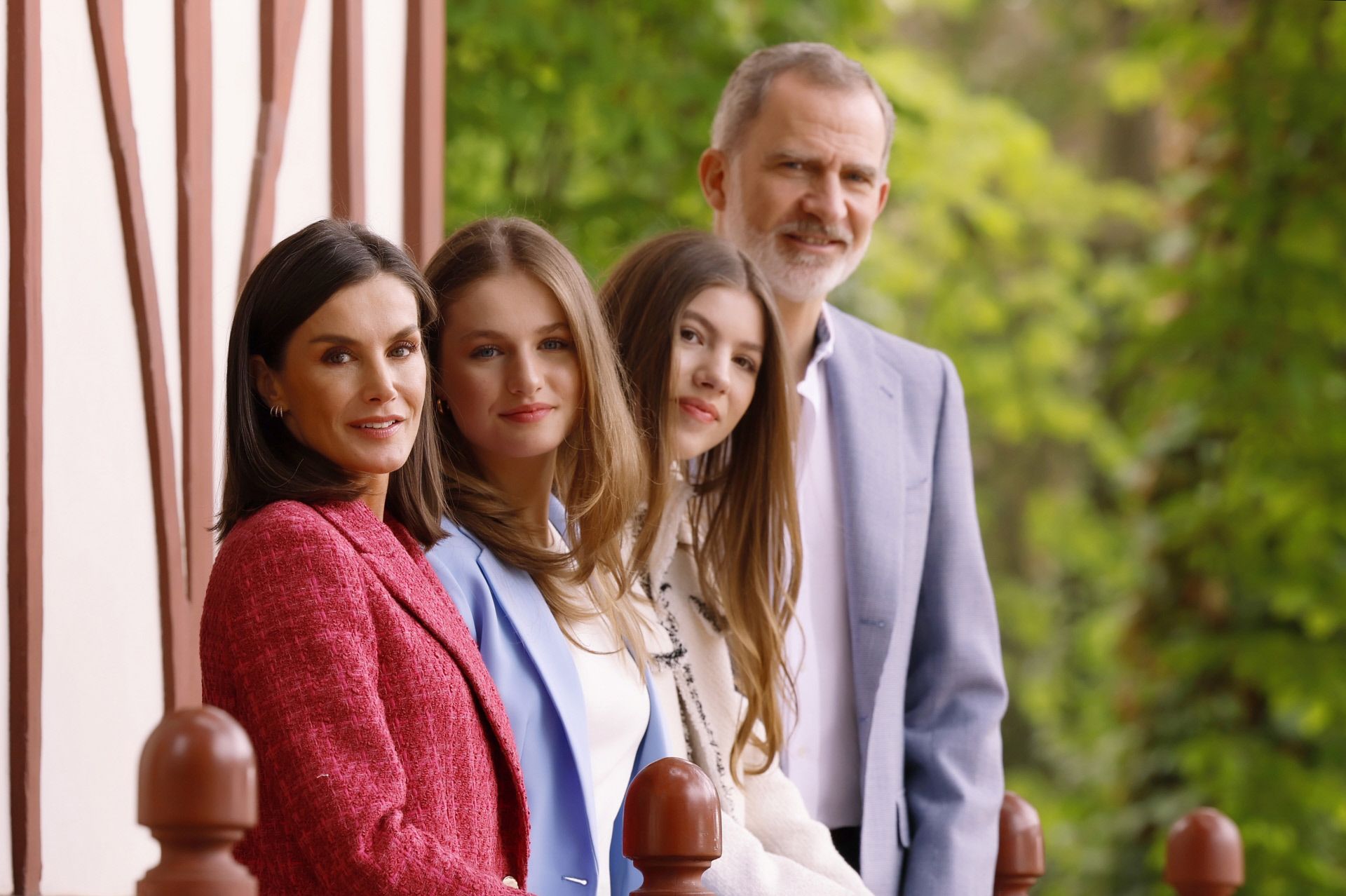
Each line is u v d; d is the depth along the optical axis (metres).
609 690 5.34
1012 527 31.50
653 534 5.86
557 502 5.62
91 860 5.98
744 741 5.93
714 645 6.10
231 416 4.42
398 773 4.06
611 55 14.16
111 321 6.16
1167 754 17.88
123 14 6.23
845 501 6.88
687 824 4.52
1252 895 16.67
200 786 3.47
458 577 5.02
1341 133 18.38
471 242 5.20
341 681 4.05
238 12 6.79
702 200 14.77
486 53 14.15
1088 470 26.86
